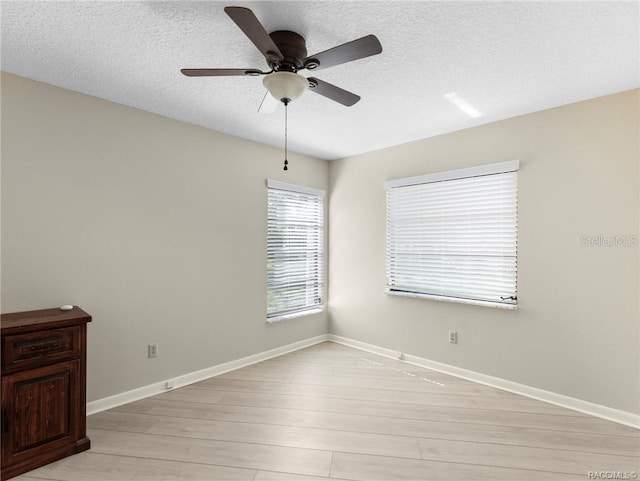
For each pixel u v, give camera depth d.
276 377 3.06
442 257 3.23
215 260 3.12
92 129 2.39
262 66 2.03
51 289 2.22
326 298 4.30
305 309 4.03
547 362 2.61
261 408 2.46
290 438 2.08
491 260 2.91
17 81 2.10
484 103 2.51
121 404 2.51
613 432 2.16
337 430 2.17
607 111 2.35
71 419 1.92
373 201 3.82
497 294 2.87
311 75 2.10
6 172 2.06
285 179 3.77
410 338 3.46
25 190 2.12
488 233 2.93
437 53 1.85
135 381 2.60
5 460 1.71
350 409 2.46
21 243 2.11
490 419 2.32
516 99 2.44
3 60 1.93
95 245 2.40
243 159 3.36
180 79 2.16
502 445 2.01
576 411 2.44
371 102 2.50
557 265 2.56
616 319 2.32
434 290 3.28
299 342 3.95
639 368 2.23
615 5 1.46
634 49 1.80
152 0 1.43
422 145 3.38
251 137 3.34
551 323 2.59
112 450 1.95
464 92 2.34
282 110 2.66
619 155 2.31
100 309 2.43
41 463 1.80
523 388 2.71
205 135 3.05
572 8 1.48
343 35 1.70
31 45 1.78
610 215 2.34
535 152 2.66
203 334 3.03
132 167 2.59
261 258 3.53
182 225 2.88
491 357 2.90
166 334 2.78
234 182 3.28
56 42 1.76
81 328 1.98
